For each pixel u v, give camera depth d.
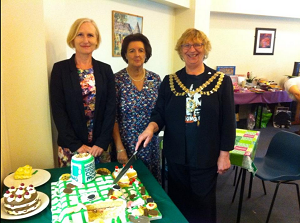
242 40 5.00
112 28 3.11
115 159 1.79
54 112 1.46
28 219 0.99
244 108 5.25
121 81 1.70
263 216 2.19
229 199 2.45
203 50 1.33
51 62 1.61
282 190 2.65
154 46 3.85
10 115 1.49
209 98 1.32
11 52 1.43
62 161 1.56
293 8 4.94
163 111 1.51
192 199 1.48
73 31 1.43
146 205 1.04
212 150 1.36
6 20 1.39
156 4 3.71
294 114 5.10
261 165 2.23
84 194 1.05
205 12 3.97
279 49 5.28
